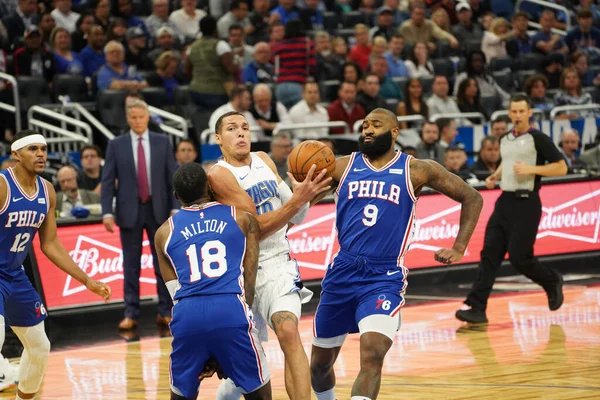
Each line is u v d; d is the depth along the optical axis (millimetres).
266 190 8609
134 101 14664
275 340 13352
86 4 24078
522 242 13852
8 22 22094
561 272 19016
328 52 24156
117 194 14648
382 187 8219
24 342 9453
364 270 8156
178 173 7902
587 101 24375
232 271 7562
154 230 14703
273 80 22453
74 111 20469
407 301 16297
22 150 9109
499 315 14570
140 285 15977
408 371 10867
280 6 25219
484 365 11070
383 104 21531
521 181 13828
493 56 26562
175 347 7516
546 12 28172
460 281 18391
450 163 18766
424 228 18047
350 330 8391
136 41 22234
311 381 8672
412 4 26922
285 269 8492
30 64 20922
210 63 20531
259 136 19391
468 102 22906
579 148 22594
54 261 9664
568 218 19250
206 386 10742
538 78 23266
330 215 17422
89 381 11016
